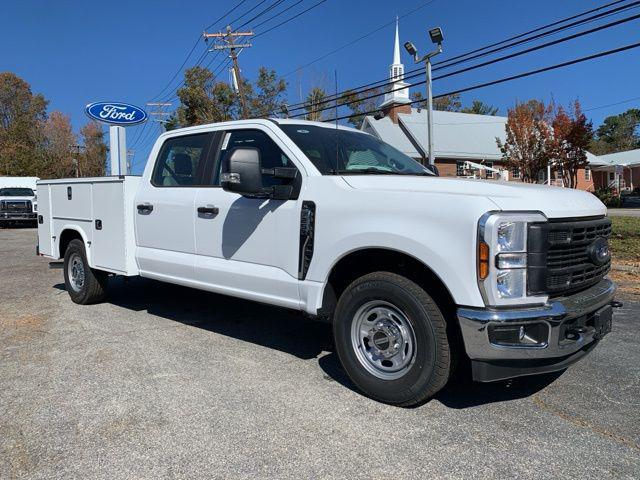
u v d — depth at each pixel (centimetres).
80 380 425
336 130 493
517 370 333
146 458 307
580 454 307
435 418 354
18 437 332
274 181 443
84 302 688
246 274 454
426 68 2136
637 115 8106
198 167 515
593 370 443
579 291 366
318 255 399
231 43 3031
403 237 347
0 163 5647
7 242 1698
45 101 7194
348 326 388
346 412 364
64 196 698
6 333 563
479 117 4166
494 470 291
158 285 829
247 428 342
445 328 344
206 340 533
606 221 393
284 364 462
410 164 497
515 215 321
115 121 1223
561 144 3048
